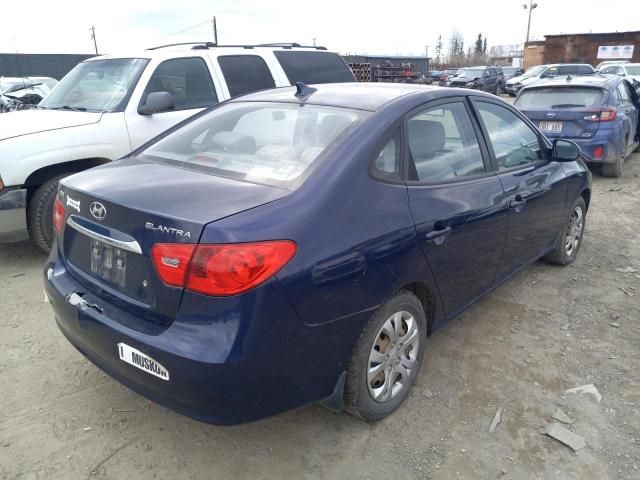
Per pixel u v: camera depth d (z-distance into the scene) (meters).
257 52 6.75
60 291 2.72
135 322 2.35
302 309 2.26
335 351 2.46
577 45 45.91
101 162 5.23
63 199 2.83
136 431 2.81
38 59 29.00
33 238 4.93
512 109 4.02
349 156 2.59
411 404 3.05
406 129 2.92
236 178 2.62
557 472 2.60
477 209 3.24
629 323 4.03
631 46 43.50
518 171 3.83
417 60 27.27
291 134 2.87
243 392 2.19
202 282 2.12
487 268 3.55
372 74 22.16
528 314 4.14
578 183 4.75
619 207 7.27
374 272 2.54
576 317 4.11
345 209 2.46
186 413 2.29
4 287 4.47
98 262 2.58
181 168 2.86
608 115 8.22
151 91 5.66
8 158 4.58
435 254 2.93
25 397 3.06
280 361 2.25
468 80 29.08
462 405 3.06
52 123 5.06
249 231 2.16
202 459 2.64
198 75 6.12
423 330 3.04
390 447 2.74
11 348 3.55
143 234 2.29
